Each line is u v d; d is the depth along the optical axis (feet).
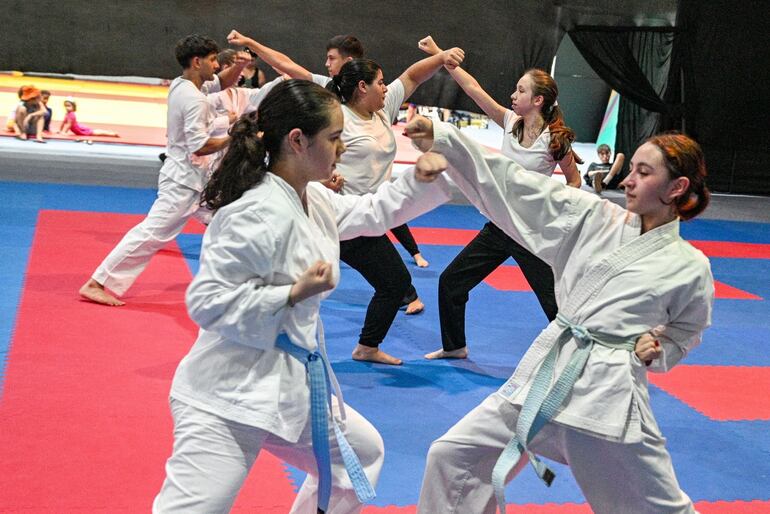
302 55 42.29
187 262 28.09
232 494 8.92
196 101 22.20
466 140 9.81
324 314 24.09
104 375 17.87
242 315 8.55
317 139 8.89
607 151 50.34
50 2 39.68
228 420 8.82
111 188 39.17
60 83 86.12
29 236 29.12
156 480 13.66
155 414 16.16
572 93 69.15
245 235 8.57
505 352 21.93
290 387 8.96
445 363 20.75
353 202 10.16
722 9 46.57
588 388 9.73
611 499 10.07
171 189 22.85
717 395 20.07
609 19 44.78
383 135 19.62
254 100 23.98
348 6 42.22
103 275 22.65
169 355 19.36
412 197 9.94
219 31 41.37
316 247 9.01
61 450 14.40
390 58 43.14
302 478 14.11
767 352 23.76
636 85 46.06
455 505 10.68
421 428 16.80
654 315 9.77
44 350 18.99
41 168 42.04
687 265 9.78
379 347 21.61
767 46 47.50
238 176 8.82
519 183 9.98
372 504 13.58
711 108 48.01
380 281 19.61
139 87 90.27
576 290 9.97
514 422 10.28
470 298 26.78
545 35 44.01
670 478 9.96
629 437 9.64
